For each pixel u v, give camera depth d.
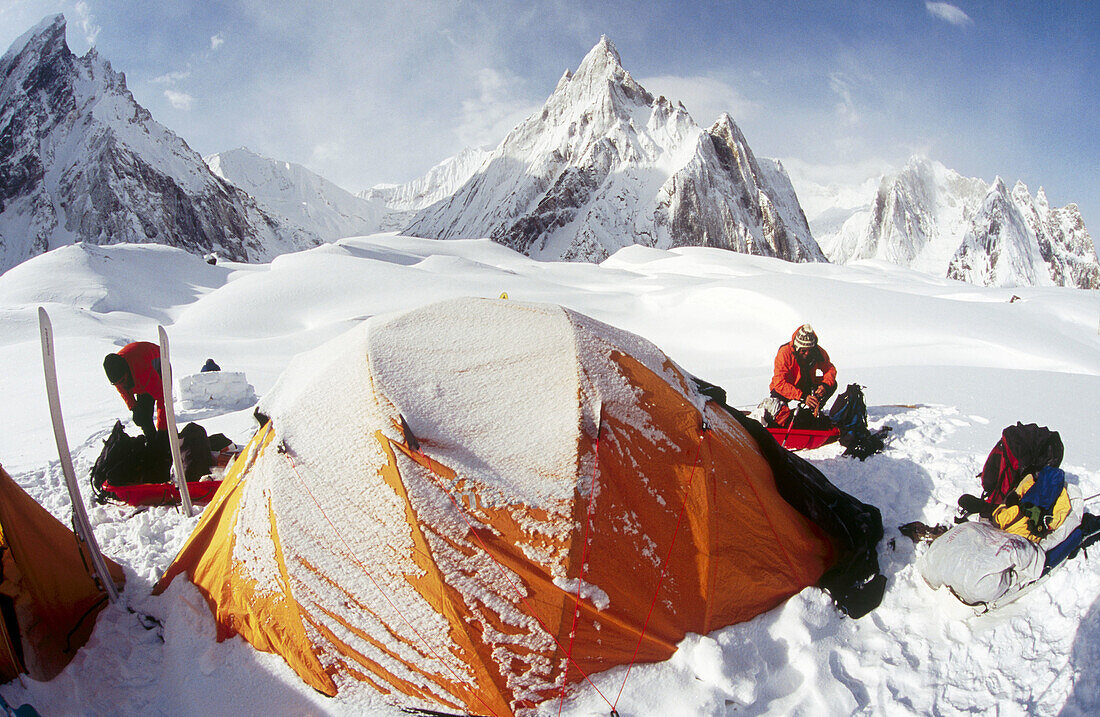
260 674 3.87
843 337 20.86
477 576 3.76
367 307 41.69
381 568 3.81
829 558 4.55
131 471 6.20
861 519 4.63
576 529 3.88
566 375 4.25
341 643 3.79
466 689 3.68
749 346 22.09
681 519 4.17
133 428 10.19
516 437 4.05
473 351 4.39
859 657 3.94
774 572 4.30
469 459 3.95
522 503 3.89
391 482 3.90
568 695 3.71
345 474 4.01
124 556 5.21
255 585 4.02
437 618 3.72
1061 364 16.78
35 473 7.54
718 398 5.11
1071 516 4.13
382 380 4.16
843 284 26.41
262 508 4.16
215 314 41.69
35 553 4.04
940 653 3.89
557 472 3.97
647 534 4.06
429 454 3.92
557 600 3.79
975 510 4.54
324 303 43.16
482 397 4.17
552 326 4.51
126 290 53.22
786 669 3.90
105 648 4.12
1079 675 3.48
